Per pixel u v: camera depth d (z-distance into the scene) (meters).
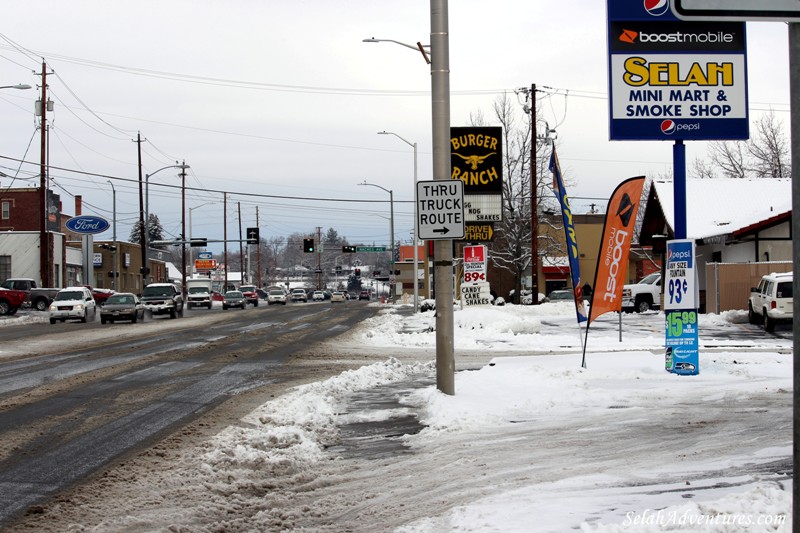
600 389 14.14
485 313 32.97
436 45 13.64
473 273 34.72
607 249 16.98
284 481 8.87
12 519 7.36
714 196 45.88
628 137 15.31
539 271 77.12
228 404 14.29
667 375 15.73
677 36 15.34
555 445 9.94
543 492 7.45
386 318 47.22
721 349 23.61
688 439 9.84
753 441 9.44
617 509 6.59
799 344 3.58
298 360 22.73
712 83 15.34
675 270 15.91
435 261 13.87
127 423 12.41
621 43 15.32
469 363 20.95
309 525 7.17
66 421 12.62
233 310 71.25
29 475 9.08
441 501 7.61
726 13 3.76
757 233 39.03
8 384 17.64
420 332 34.75
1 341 32.03
